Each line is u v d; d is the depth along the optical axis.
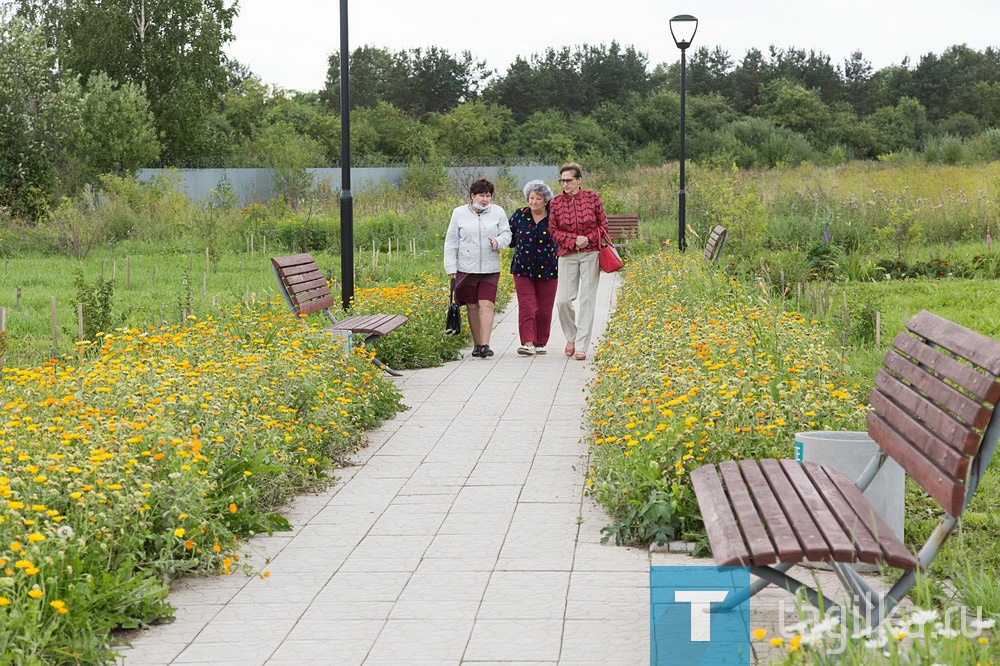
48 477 4.36
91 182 33.44
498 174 45.97
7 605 3.51
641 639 3.82
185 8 46.53
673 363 6.54
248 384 6.30
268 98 67.62
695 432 5.20
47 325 11.96
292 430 6.12
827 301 11.03
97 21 45.50
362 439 7.14
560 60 91.19
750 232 18.16
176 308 11.98
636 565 4.64
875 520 3.43
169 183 32.44
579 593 4.32
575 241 10.23
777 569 3.64
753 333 7.58
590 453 6.57
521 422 7.67
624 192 32.00
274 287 15.60
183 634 3.98
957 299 12.83
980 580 3.84
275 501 5.73
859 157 78.50
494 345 11.59
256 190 40.09
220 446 5.30
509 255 18.23
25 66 28.38
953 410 3.36
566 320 10.54
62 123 28.73
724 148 61.81
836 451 4.63
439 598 4.30
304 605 4.27
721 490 4.00
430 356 10.13
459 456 6.73
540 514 5.45
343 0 10.64
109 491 4.39
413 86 90.31
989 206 19.61
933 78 92.50
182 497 4.56
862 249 17.30
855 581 3.54
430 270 17.70
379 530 5.26
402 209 29.23
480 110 73.31
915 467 3.56
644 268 15.04
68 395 5.70
